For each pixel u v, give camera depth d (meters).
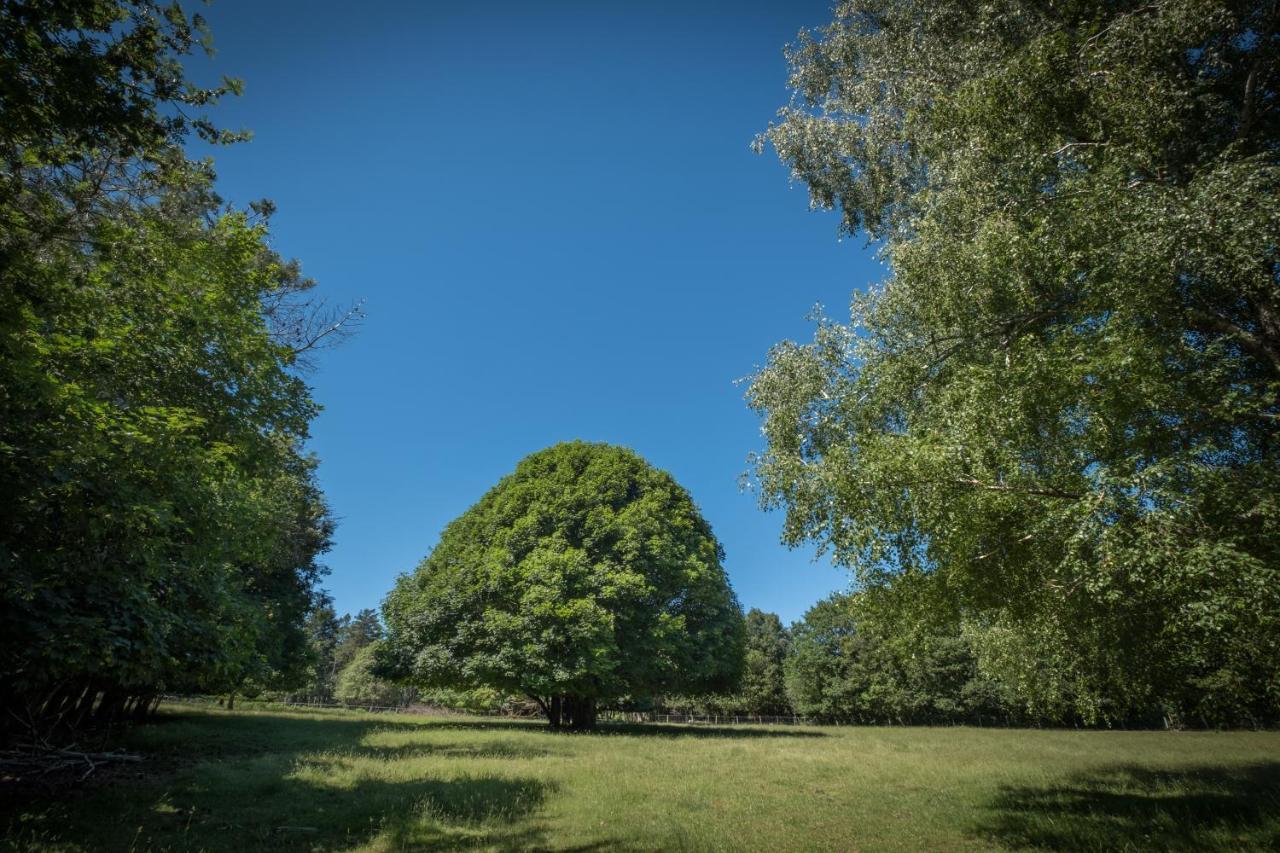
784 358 12.03
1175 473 6.61
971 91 9.69
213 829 9.07
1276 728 43.50
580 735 27.95
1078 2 9.47
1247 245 6.35
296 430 11.73
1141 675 10.76
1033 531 7.46
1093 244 7.72
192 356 9.97
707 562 36.97
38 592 8.45
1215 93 8.72
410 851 8.22
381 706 69.44
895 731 41.19
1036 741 31.12
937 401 9.34
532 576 30.66
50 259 7.59
